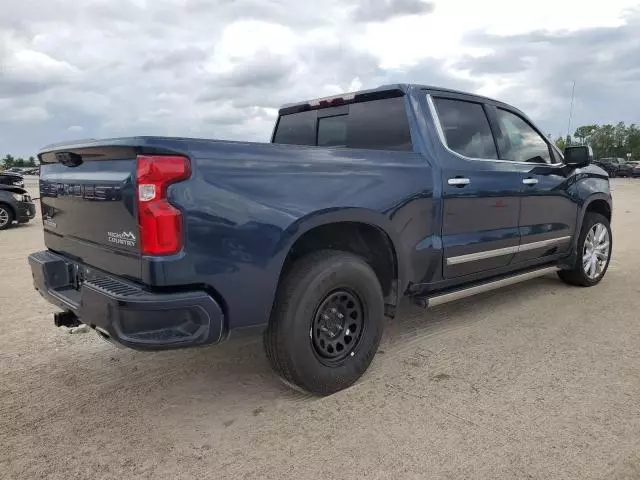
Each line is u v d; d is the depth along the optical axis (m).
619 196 21.28
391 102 3.91
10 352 3.99
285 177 2.89
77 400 3.22
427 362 3.73
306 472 2.46
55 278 3.38
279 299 3.00
